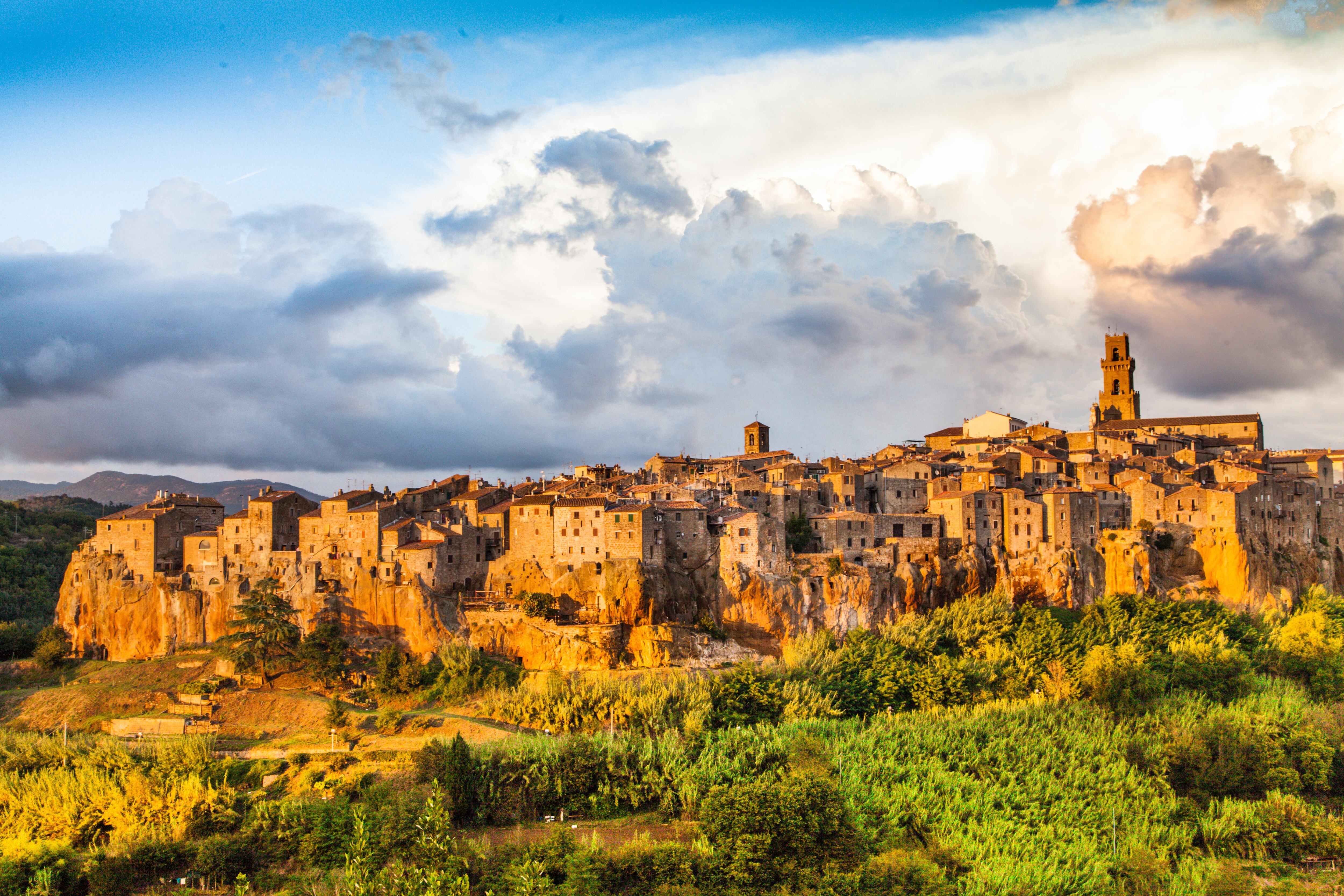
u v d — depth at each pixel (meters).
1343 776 160.25
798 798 129.50
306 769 150.75
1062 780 147.12
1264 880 134.75
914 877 122.75
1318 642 191.00
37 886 123.81
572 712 158.75
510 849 126.25
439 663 182.12
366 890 111.38
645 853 125.25
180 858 131.12
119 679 192.12
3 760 156.12
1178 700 171.50
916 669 174.00
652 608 180.38
